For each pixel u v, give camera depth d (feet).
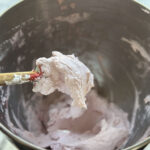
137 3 1.01
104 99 1.27
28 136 1.06
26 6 1.03
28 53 1.13
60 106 1.25
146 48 1.08
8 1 1.51
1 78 0.82
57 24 1.14
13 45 1.06
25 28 1.07
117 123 1.18
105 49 1.21
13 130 0.98
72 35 1.19
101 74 1.26
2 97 1.02
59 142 1.12
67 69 0.91
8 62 1.07
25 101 1.18
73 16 1.13
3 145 1.19
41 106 1.24
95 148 1.05
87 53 1.24
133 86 1.17
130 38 1.12
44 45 1.17
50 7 1.08
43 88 0.91
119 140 1.08
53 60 0.91
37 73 0.89
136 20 1.06
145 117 1.05
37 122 1.19
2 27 0.99
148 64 1.10
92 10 1.11
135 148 0.76
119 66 1.20
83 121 1.21
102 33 1.18
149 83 1.10
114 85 1.24
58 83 0.95
